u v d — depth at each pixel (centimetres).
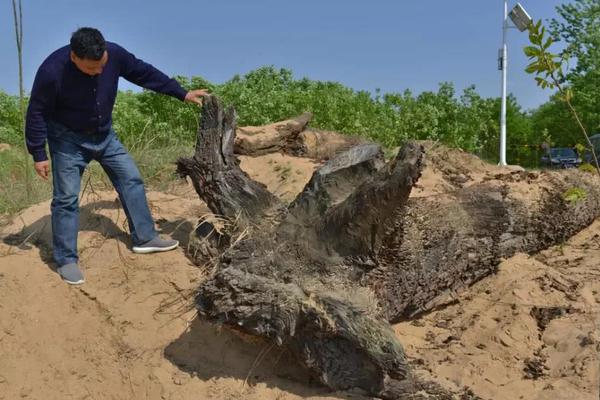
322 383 361
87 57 399
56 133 426
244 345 387
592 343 399
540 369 388
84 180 624
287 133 870
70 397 370
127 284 429
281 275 381
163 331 399
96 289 424
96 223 497
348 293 377
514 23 1382
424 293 446
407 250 423
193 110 1156
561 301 471
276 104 1248
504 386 371
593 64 2127
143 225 455
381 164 420
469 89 1545
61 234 429
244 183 463
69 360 386
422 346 418
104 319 407
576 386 360
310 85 1498
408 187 354
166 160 782
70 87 414
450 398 353
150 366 380
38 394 371
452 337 428
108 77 431
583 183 618
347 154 428
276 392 356
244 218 445
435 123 1434
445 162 898
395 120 1376
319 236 396
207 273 430
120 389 374
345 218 382
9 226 515
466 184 811
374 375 349
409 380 360
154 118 1122
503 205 516
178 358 384
